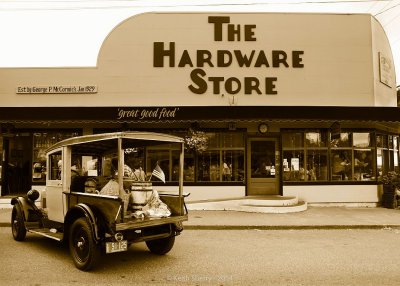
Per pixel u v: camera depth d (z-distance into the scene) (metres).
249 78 14.08
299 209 12.77
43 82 14.02
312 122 14.22
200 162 14.06
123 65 14.07
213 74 14.09
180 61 14.06
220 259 7.10
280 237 9.25
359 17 14.34
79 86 13.99
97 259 6.18
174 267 6.55
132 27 14.16
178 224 7.22
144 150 13.96
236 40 14.20
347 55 14.22
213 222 10.76
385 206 13.84
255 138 14.26
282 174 14.09
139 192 6.92
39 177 14.09
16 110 12.96
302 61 14.18
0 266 6.56
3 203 13.63
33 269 6.38
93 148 8.02
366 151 14.42
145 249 7.92
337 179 14.26
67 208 7.29
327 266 6.64
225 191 13.99
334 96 14.10
